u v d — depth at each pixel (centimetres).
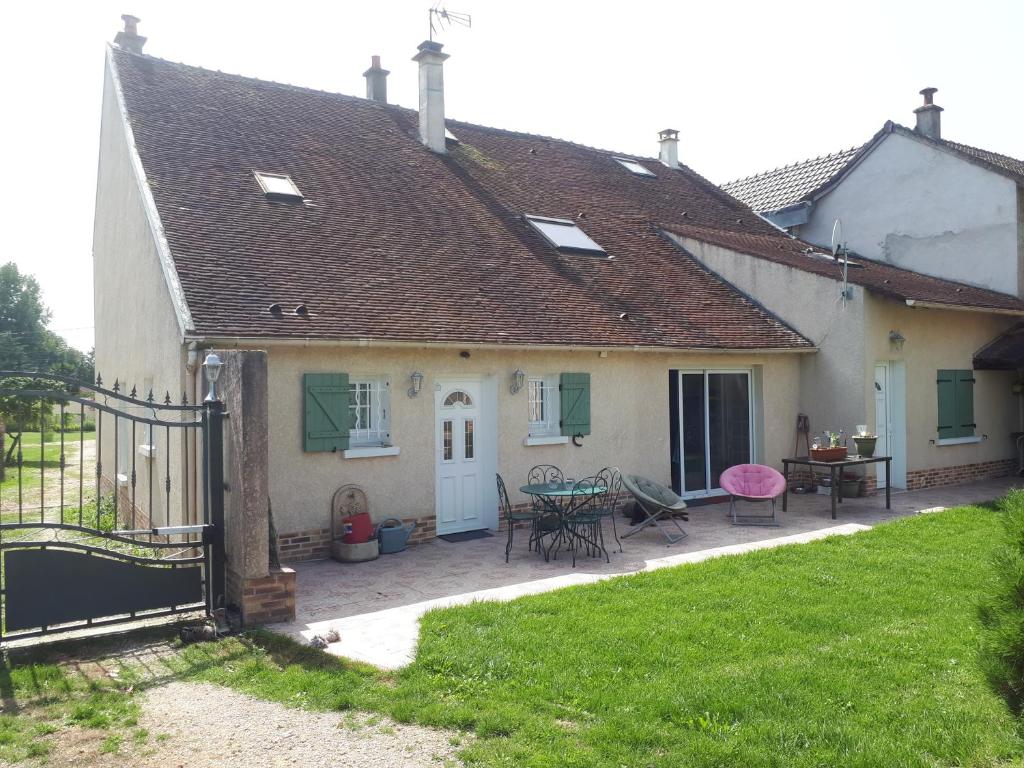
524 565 962
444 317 1102
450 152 1681
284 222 1177
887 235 1933
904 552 951
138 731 501
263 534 725
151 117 1317
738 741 458
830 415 1479
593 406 1271
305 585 872
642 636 652
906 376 1512
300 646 657
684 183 2145
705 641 639
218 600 739
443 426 1155
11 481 1973
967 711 491
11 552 650
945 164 1816
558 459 1237
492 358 1162
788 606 732
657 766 435
